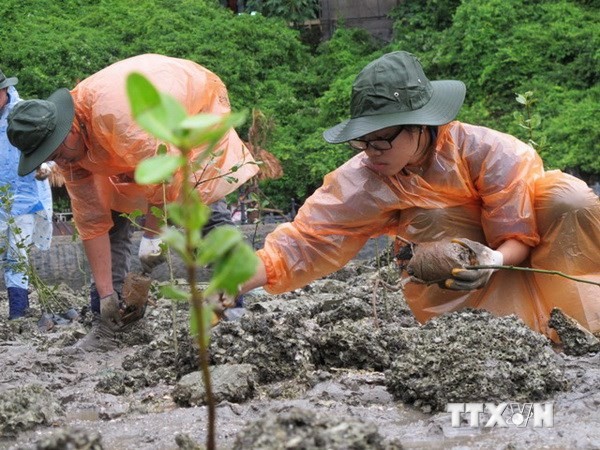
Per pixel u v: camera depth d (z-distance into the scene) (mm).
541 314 5484
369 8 23469
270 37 21922
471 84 19922
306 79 21438
